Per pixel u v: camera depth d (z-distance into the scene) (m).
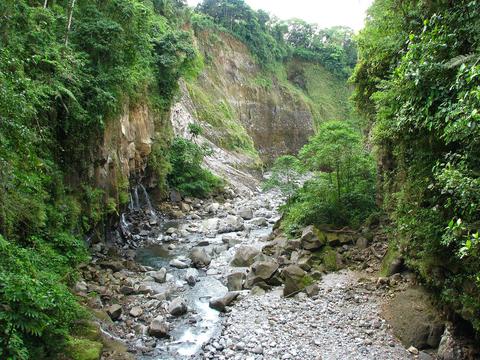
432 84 6.12
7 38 10.31
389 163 11.77
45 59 11.66
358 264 12.58
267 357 8.25
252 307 10.73
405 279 10.45
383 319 9.21
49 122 12.23
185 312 10.82
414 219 8.27
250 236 19.22
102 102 14.34
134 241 18.31
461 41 5.82
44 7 13.44
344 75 80.19
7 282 5.98
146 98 22.55
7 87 8.63
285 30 74.44
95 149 15.15
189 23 44.66
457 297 7.16
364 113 15.59
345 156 15.29
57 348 6.92
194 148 30.23
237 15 63.75
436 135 6.80
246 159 43.41
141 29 19.58
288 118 64.25
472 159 5.51
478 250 5.20
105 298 11.11
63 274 10.27
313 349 8.40
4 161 8.45
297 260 13.03
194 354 8.68
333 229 14.82
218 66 56.75
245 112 58.28
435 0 7.33
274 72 67.75
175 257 16.11
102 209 15.82
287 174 18.94
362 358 7.90
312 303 10.51
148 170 24.12
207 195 29.59
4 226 8.38
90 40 14.85
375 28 11.84
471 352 7.13
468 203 5.23
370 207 14.98
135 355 8.56
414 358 7.77
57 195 12.20
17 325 5.75
